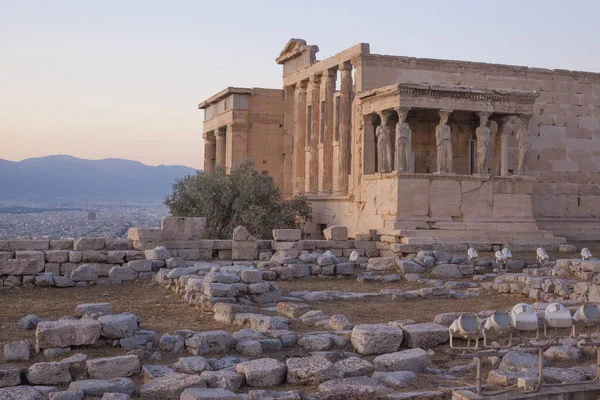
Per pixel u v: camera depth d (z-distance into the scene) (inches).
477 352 386.0
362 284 928.3
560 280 792.3
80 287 872.9
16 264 862.5
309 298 768.9
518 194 1339.8
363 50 1476.4
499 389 396.5
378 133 1369.3
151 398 386.6
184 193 1684.3
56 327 483.5
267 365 422.6
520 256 1198.9
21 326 592.1
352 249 1231.5
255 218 1568.7
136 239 1035.3
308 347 501.7
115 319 507.5
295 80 1852.9
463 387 394.6
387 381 415.8
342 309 703.1
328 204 1649.9
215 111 2069.4
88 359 446.9
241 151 1887.3
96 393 380.8
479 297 809.5
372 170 1462.8
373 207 1369.3
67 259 958.4
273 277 954.7
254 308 709.9
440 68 1519.4
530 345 393.4
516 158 1552.7
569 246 1274.6
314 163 1749.5
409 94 1296.8
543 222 1572.3
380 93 1359.5
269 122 1920.5
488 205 1320.1
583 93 1621.6
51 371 413.7
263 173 1916.8
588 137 1622.8
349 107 1585.9
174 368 440.5
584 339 434.3
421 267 1024.9
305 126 1823.3
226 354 491.2
